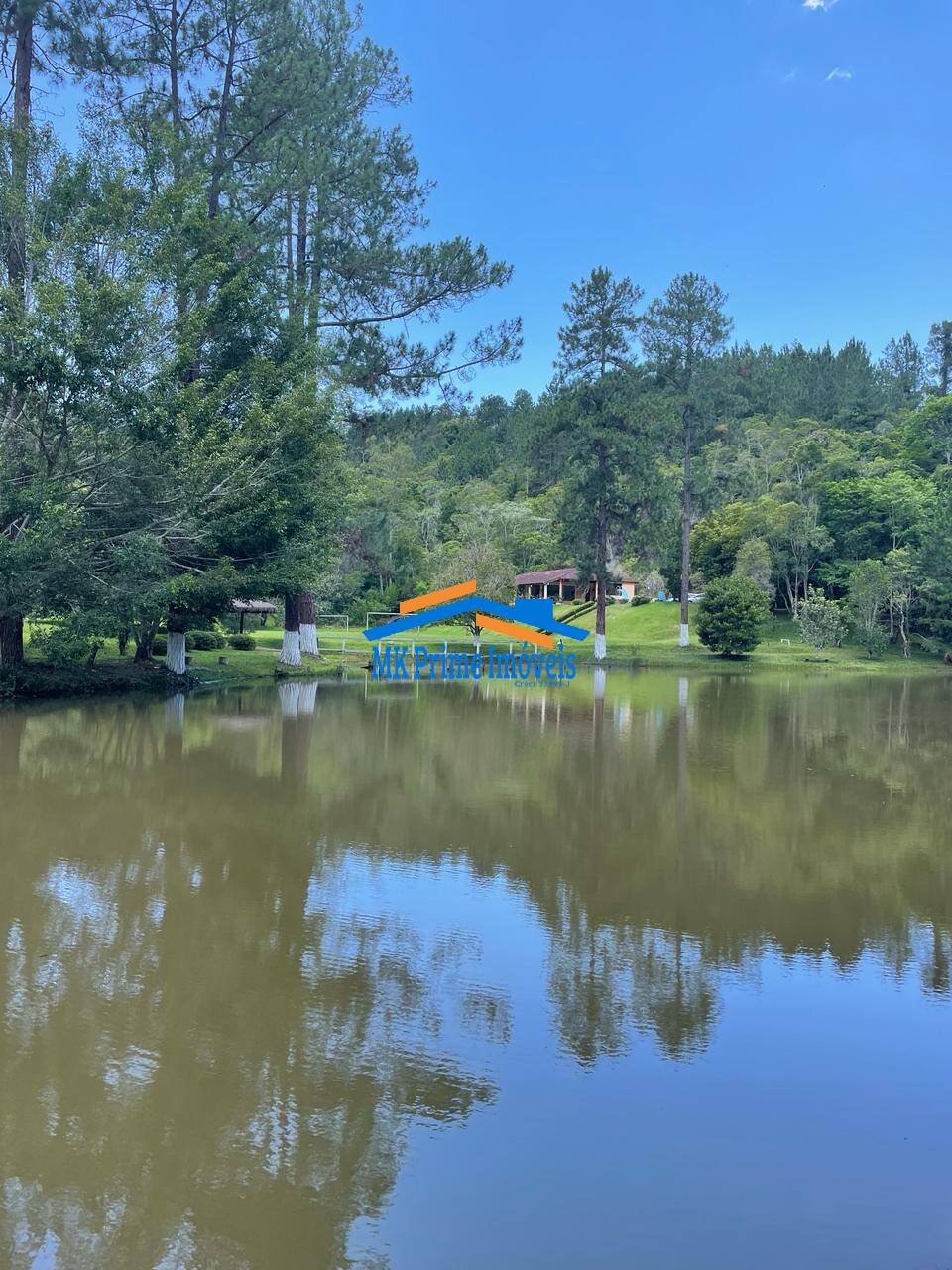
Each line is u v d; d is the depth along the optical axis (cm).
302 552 2042
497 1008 450
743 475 6284
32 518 1439
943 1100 371
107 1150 326
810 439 6094
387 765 1136
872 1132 347
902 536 4978
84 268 1520
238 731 1380
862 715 1916
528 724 1625
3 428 1446
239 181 2134
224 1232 286
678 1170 321
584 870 696
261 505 1753
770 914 605
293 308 2192
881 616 4694
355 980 478
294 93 2061
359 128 2361
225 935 538
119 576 1570
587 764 1186
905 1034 431
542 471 3812
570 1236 285
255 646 3158
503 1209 299
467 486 7219
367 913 586
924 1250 282
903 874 700
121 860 681
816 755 1306
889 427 7150
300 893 621
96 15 1848
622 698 2261
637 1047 413
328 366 2236
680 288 3925
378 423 2480
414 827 816
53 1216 292
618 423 3647
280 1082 373
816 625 4266
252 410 1741
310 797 925
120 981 468
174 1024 422
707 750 1332
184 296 1822
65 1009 434
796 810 928
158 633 2633
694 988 480
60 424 1457
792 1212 300
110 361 1445
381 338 2342
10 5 1691
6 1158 321
